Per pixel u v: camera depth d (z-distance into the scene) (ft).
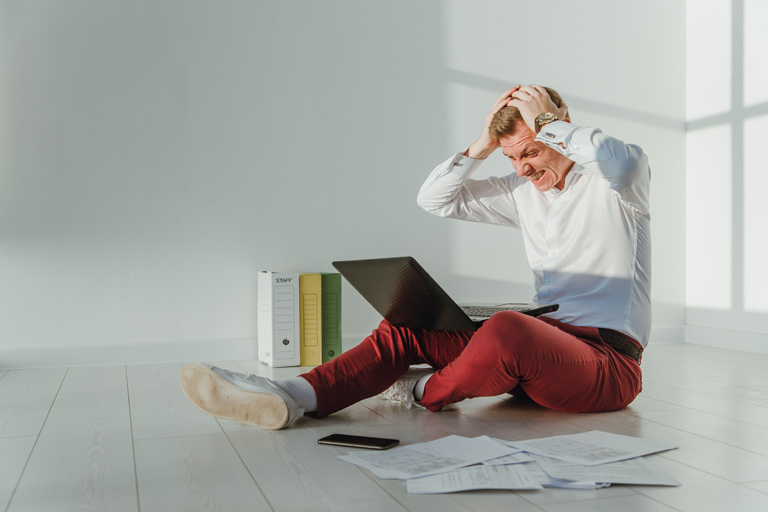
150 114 10.85
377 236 11.99
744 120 12.58
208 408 5.97
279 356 10.36
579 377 6.06
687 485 4.39
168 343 10.83
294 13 11.60
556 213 6.70
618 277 6.45
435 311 6.03
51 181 10.38
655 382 8.86
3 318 10.18
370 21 12.01
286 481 4.51
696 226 13.71
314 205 11.66
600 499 4.10
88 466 4.93
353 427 6.08
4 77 10.22
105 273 10.61
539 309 6.26
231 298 11.22
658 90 13.79
